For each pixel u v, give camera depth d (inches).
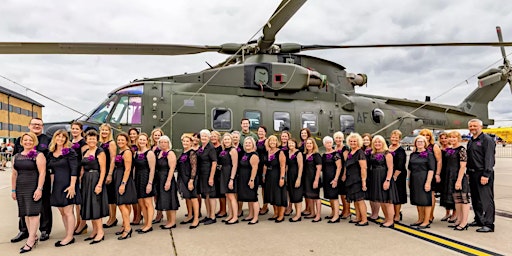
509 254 152.9
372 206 230.2
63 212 175.3
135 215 218.5
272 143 229.5
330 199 225.3
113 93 346.9
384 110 462.9
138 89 346.3
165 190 202.5
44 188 183.9
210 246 167.0
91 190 175.2
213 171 220.8
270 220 230.5
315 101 411.2
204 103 358.3
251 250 160.2
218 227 208.5
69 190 172.2
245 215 247.1
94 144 178.2
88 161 175.6
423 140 205.0
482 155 196.2
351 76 453.1
